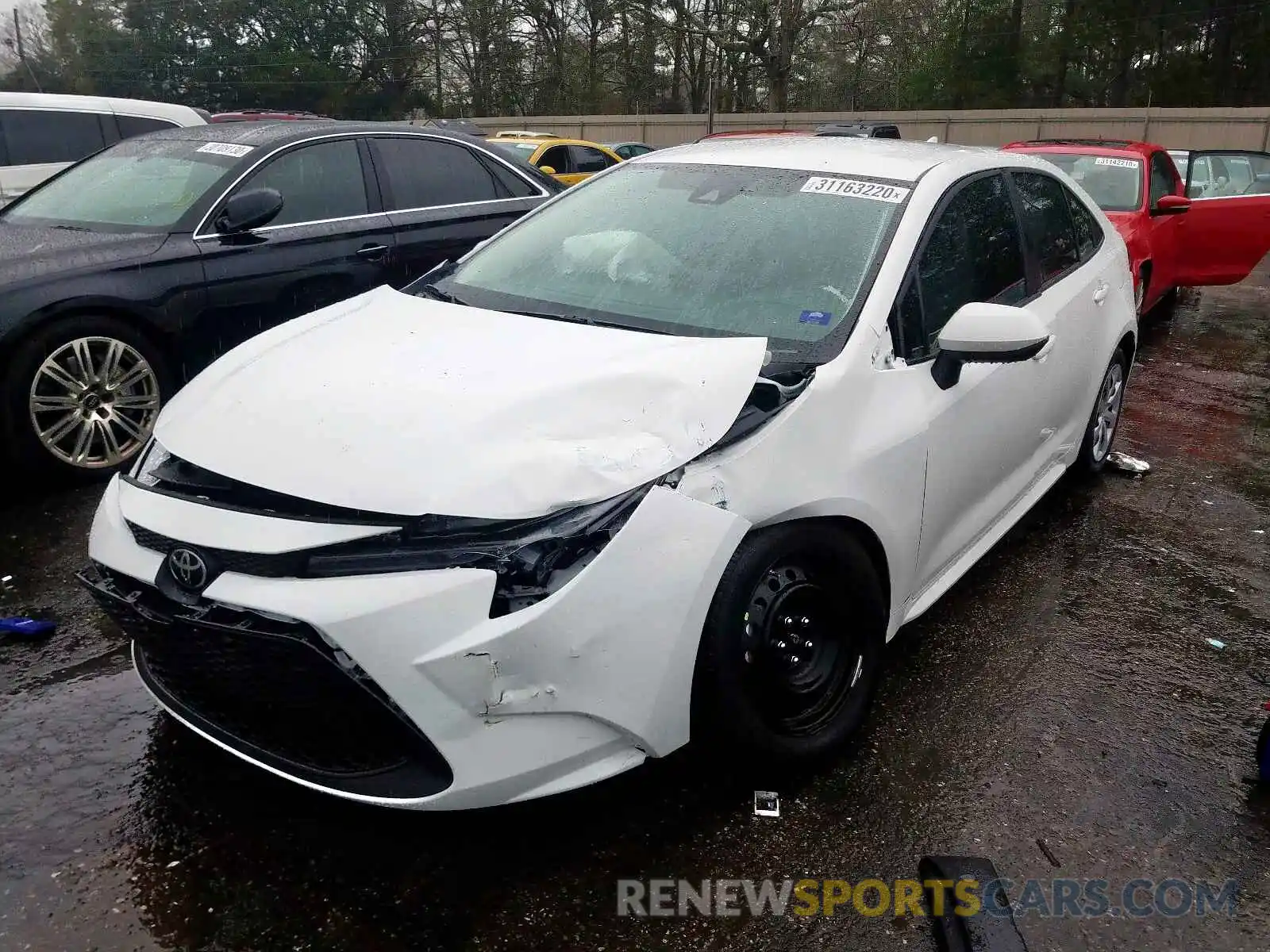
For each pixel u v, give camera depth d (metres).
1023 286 3.89
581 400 2.46
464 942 2.25
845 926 2.34
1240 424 6.54
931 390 3.12
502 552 2.20
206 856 2.46
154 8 47.78
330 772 2.31
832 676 2.84
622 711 2.31
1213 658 3.62
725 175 3.68
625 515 2.31
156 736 2.92
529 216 3.97
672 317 3.07
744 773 2.72
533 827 2.60
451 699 2.16
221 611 2.22
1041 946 2.31
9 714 3.01
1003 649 3.61
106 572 2.48
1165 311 10.77
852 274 3.11
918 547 3.12
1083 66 45.84
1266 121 33.78
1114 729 3.15
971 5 46.31
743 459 2.51
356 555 2.19
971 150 4.02
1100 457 5.23
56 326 4.55
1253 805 2.82
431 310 3.21
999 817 2.73
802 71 48.72
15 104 9.59
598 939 2.27
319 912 2.31
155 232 5.00
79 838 2.50
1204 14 41.88
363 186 5.77
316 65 46.81
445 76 50.00
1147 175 8.57
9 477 4.80
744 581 2.47
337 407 2.49
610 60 48.75
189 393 2.83
